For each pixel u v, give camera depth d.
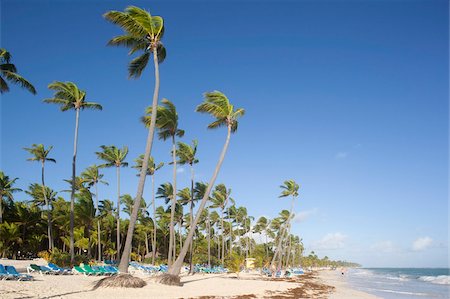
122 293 18.16
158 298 17.86
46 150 48.47
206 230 87.38
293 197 61.38
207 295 20.67
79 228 59.91
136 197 21.73
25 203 60.38
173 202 31.52
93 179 55.03
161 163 52.44
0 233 46.97
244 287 27.75
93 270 25.98
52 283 19.33
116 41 24.11
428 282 57.28
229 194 66.81
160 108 29.30
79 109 34.97
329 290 32.28
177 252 71.81
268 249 98.94
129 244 21.31
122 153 48.75
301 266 126.31
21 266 30.77
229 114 28.08
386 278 72.69
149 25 23.75
